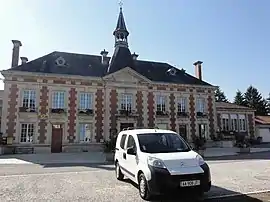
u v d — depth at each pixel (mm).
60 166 13125
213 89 29672
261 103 62844
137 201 5906
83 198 6180
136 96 26047
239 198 6129
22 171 11188
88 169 11812
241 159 15914
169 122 26969
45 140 22391
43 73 22938
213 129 28891
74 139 23234
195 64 32250
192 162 6211
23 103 22422
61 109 23188
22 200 6008
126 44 28750
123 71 25734
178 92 28047
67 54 27312
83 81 24438
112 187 7461
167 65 32188
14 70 22250
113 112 24859
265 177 9156
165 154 6492
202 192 6191
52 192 6848
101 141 23984
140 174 6492
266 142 36188
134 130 8258
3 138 20953
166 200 5973
